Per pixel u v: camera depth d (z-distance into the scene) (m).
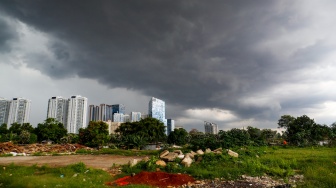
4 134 73.94
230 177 14.23
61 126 82.88
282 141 54.28
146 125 76.88
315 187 11.68
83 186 11.56
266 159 20.20
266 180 13.68
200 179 14.04
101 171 16.05
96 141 59.47
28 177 12.90
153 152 39.16
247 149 27.03
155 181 13.32
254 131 53.41
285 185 12.00
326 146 45.81
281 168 17.19
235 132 37.41
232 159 18.98
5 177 12.94
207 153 19.78
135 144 56.88
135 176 14.25
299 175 14.91
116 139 73.88
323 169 15.32
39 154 37.53
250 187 12.10
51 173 15.17
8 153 37.53
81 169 16.09
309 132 50.44
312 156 22.64
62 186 11.18
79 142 62.59
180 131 82.81
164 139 85.81
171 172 15.94
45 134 76.44
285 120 70.25
